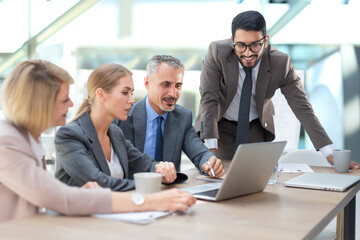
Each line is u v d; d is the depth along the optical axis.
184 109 2.28
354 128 7.69
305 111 2.44
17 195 1.12
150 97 2.20
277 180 1.72
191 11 9.77
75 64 8.66
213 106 2.52
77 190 1.06
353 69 7.58
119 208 1.05
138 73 10.08
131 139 2.18
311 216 1.09
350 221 2.24
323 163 2.62
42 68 1.16
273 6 7.43
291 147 4.75
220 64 2.48
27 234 0.86
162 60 2.17
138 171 1.85
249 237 0.87
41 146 1.24
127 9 9.75
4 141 1.07
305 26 7.46
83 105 1.72
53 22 8.02
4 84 1.14
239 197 1.35
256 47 2.18
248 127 2.47
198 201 1.26
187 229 0.92
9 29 7.57
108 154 1.75
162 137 2.20
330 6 7.43
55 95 1.16
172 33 9.88
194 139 2.20
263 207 1.20
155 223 0.97
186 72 9.61
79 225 0.94
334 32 7.49
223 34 9.58
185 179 1.64
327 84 7.62
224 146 2.67
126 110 1.71
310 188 1.55
